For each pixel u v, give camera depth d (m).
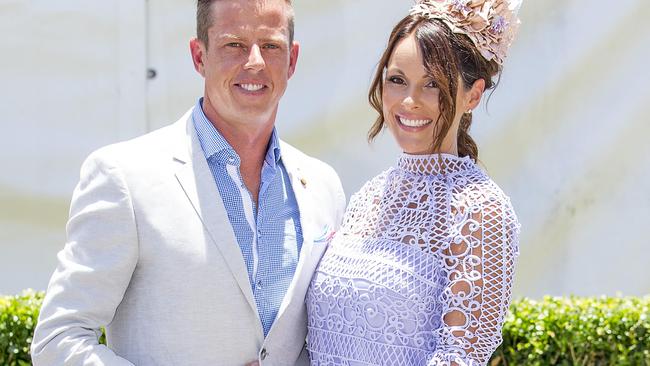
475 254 2.42
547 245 4.21
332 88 4.25
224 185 2.53
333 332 2.53
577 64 4.14
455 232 2.44
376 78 2.61
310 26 4.23
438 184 2.54
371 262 2.51
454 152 2.61
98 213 2.38
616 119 4.12
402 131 2.55
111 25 4.21
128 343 2.43
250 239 2.52
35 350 2.37
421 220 2.52
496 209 2.45
